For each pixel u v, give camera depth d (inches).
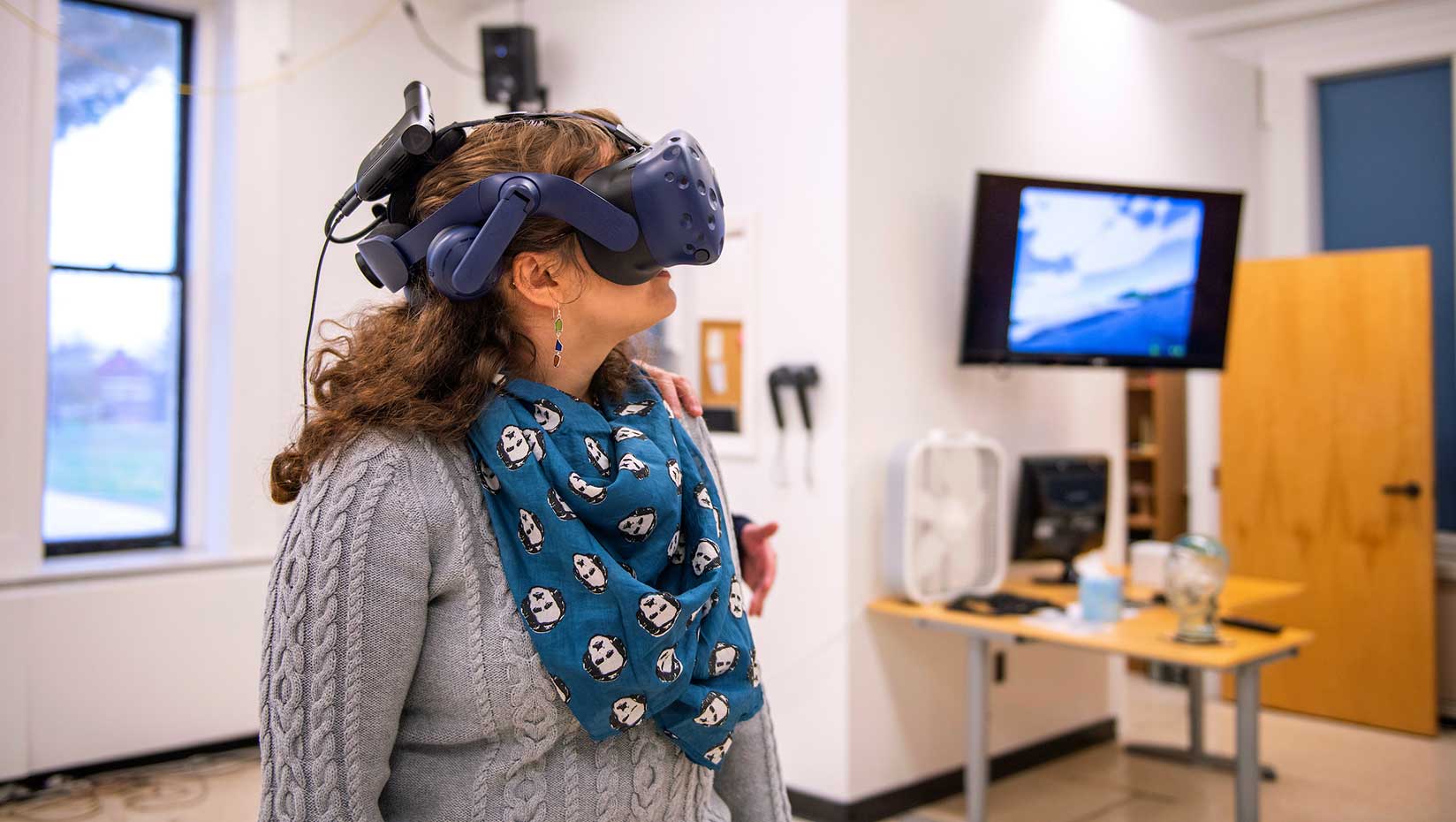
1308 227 181.9
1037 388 145.6
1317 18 179.5
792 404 125.0
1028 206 125.6
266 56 150.0
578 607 30.9
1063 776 142.9
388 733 30.1
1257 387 173.0
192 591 142.3
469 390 31.9
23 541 134.1
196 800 129.3
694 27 135.2
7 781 129.0
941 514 124.5
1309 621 169.6
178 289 154.2
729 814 39.2
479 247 30.1
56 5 136.3
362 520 29.8
